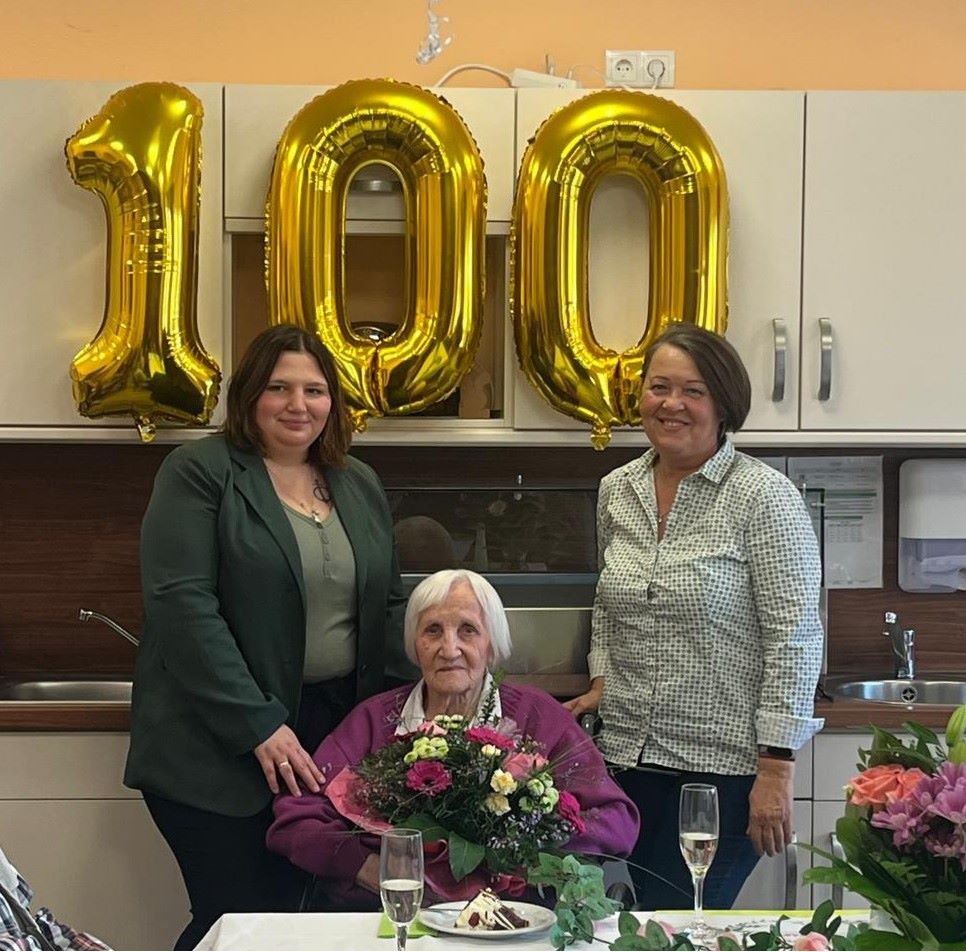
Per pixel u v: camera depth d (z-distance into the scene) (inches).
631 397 111.0
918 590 130.1
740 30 129.5
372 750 93.4
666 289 112.2
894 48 130.1
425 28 128.6
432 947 67.5
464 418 117.9
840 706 110.0
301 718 101.3
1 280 113.3
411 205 111.8
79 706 109.1
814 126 115.2
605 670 103.4
